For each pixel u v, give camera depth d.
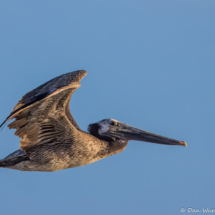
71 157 13.94
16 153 13.96
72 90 11.99
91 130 15.63
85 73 12.76
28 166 13.82
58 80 12.30
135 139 15.55
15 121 12.38
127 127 15.66
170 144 15.50
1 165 14.01
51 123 12.98
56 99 12.12
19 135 12.93
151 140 15.53
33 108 12.17
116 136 15.41
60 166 13.93
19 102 12.07
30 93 12.19
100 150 14.74
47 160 13.69
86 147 14.12
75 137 13.71
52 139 13.45
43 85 12.30
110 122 15.56
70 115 14.62
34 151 13.54
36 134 13.12
